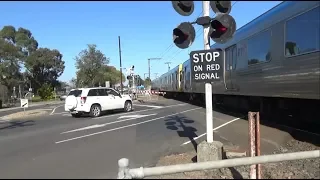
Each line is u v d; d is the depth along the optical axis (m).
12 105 57.16
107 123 16.44
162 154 8.80
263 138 10.27
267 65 11.34
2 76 70.88
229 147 9.33
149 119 17.42
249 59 13.08
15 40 95.00
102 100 21.69
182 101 35.03
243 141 10.10
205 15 7.56
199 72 7.47
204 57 7.44
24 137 13.18
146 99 44.50
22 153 9.60
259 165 6.08
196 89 26.09
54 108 36.06
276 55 10.58
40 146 10.65
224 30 7.10
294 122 11.95
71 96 21.67
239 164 5.80
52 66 97.62
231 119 15.37
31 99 72.69
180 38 7.61
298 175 6.60
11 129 16.55
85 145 10.38
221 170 6.98
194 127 13.59
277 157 5.95
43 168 7.43
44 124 18.05
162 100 39.78
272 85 10.99
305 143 9.20
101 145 10.27
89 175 6.61
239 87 14.53
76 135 12.70
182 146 9.79
